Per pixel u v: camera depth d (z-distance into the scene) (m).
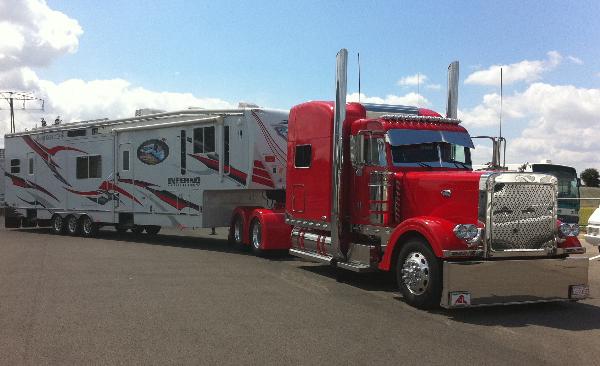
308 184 10.30
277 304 7.45
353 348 5.47
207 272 10.20
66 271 10.26
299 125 10.63
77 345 5.54
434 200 7.63
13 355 5.21
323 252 9.81
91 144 17.64
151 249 14.12
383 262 7.96
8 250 13.76
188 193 14.70
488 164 8.93
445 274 6.76
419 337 5.89
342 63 9.15
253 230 12.96
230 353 5.29
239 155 13.45
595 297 8.19
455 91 10.29
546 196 7.20
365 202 8.91
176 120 14.95
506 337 5.93
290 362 5.04
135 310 7.05
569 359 5.18
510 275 6.91
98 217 17.48
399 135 8.45
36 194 19.97
